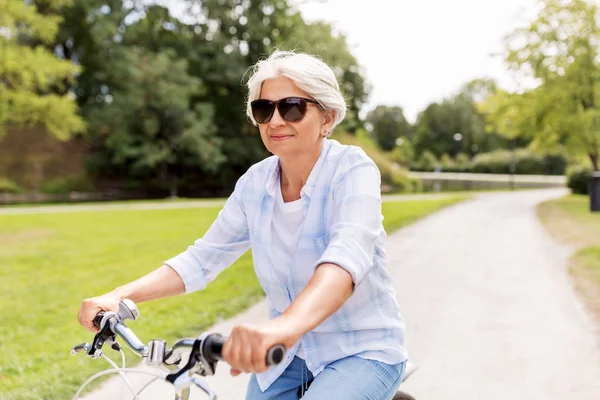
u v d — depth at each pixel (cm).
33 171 3375
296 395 174
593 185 1858
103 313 152
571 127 2425
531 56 2447
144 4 3500
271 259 164
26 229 1382
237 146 3569
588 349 458
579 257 905
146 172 3450
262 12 3522
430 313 577
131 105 3097
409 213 1811
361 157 157
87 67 3662
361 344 157
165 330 498
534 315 563
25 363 420
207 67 3488
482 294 659
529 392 377
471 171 6506
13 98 1526
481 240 1159
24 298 661
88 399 345
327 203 157
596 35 2336
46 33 1498
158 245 1109
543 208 2089
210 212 1919
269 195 164
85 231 1345
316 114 155
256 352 107
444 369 421
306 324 116
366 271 135
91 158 3412
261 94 157
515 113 2652
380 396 154
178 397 137
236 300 609
